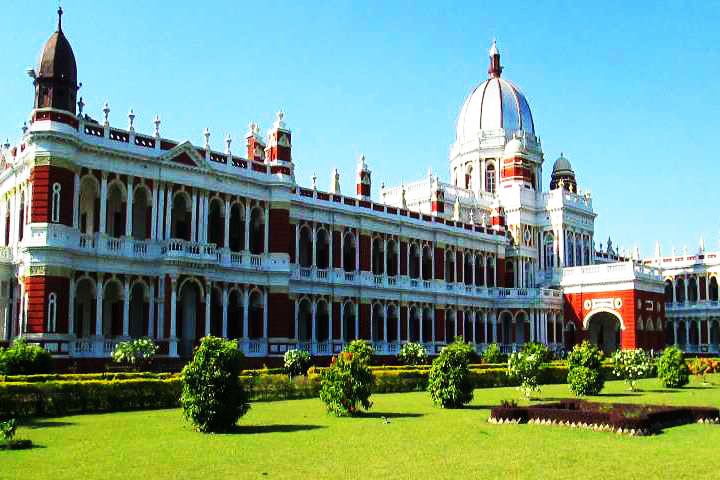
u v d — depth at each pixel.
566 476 21.80
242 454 24.91
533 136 126.81
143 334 60.06
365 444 27.25
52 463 23.11
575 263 116.00
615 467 23.23
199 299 62.38
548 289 103.94
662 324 105.81
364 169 87.62
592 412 32.50
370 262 84.25
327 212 79.56
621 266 101.06
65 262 55.09
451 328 95.56
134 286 60.78
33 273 53.97
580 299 104.62
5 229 63.78
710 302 124.25
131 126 60.81
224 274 65.94
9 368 43.34
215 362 30.31
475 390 56.28
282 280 70.69
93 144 57.88
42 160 54.88
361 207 83.75
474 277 100.38
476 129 126.19
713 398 49.75
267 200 71.25
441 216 96.62
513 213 113.44
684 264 128.38
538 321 101.75
